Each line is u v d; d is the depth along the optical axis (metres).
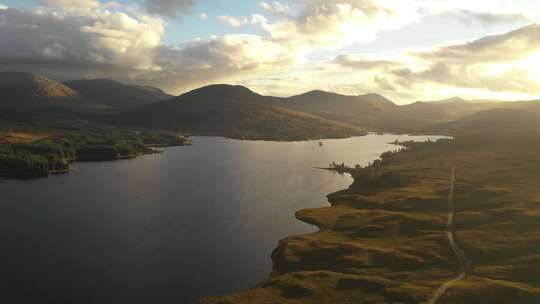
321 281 116.56
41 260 137.25
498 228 155.25
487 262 127.38
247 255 144.12
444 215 177.62
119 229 171.00
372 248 140.25
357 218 179.62
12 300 110.44
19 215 189.38
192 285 120.88
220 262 138.00
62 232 166.12
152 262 137.12
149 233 166.50
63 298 112.00
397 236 155.75
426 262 128.50
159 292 116.38
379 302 103.38
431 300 102.75
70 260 137.62
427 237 150.88
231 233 167.62
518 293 103.38
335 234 162.12
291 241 152.88
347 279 115.94
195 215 193.75
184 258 141.00
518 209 173.00
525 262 122.69
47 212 195.00
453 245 142.12
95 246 150.75
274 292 112.44
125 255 143.00
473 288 106.62
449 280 114.81
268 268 133.25
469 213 175.50
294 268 130.75
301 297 108.56
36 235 162.00
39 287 118.19
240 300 108.38
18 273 127.31
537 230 149.12
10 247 148.75
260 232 169.00
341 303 104.44
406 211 190.62
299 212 195.75
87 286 119.38
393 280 116.50
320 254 138.50
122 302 110.31
